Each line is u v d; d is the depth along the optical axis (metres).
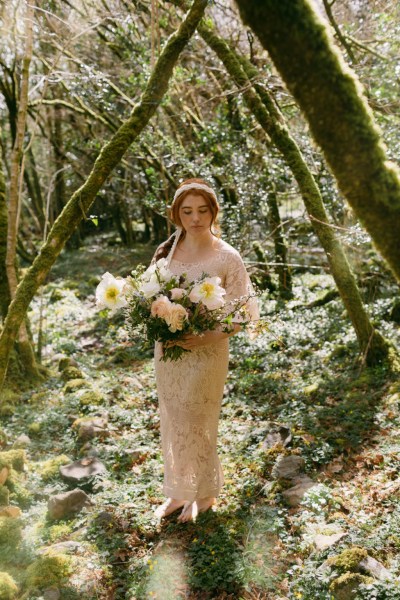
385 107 5.77
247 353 6.38
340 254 5.55
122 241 16.03
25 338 5.98
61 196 14.57
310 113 1.32
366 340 5.57
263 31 1.26
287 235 8.00
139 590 2.79
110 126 10.05
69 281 11.67
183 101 8.55
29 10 5.04
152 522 3.35
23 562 3.03
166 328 2.97
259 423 4.71
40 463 4.14
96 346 7.55
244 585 2.77
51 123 12.90
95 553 3.08
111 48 8.91
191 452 3.29
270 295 8.52
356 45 6.78
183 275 3.08
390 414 4.58
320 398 5.13
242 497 3.61
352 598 2.59
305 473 3.87
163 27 6.83
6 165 12.22
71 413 5.07
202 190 3.14
